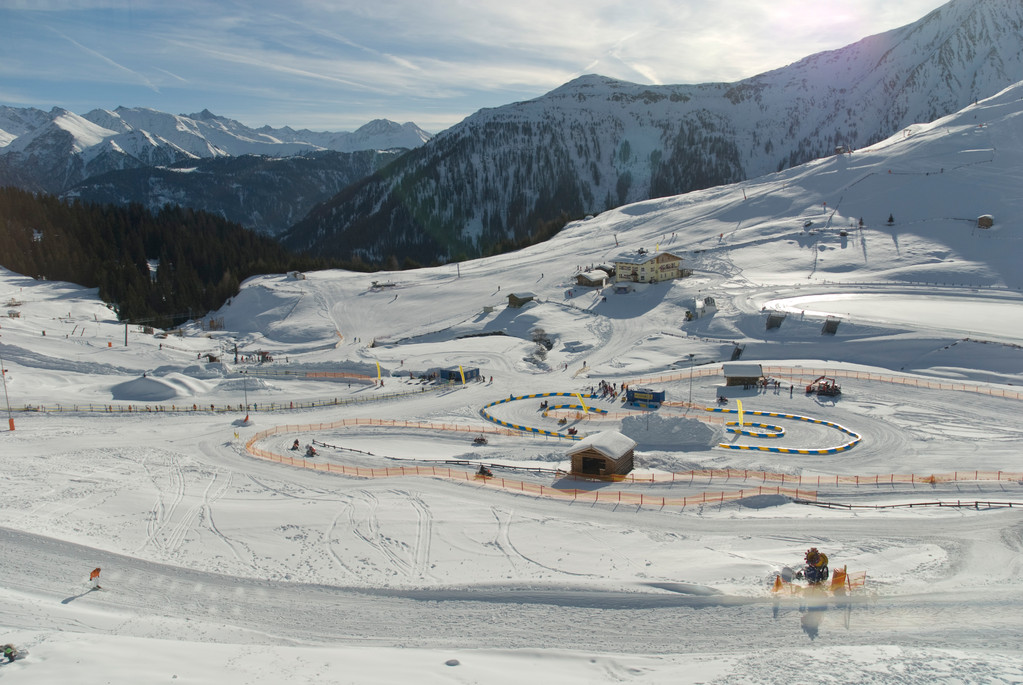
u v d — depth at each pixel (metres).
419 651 20.73
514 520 34.22
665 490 39.09
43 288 130.12
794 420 57.03
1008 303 87.75
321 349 107.38
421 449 51.88
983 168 132.00
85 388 72.88
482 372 81.75
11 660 19.52
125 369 82.44
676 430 53.25
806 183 150.12
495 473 43.66
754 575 25.84
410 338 106.25
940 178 132.00
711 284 108.25
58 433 54.25
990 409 56.19
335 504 37.12
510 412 64.56
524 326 103.56
